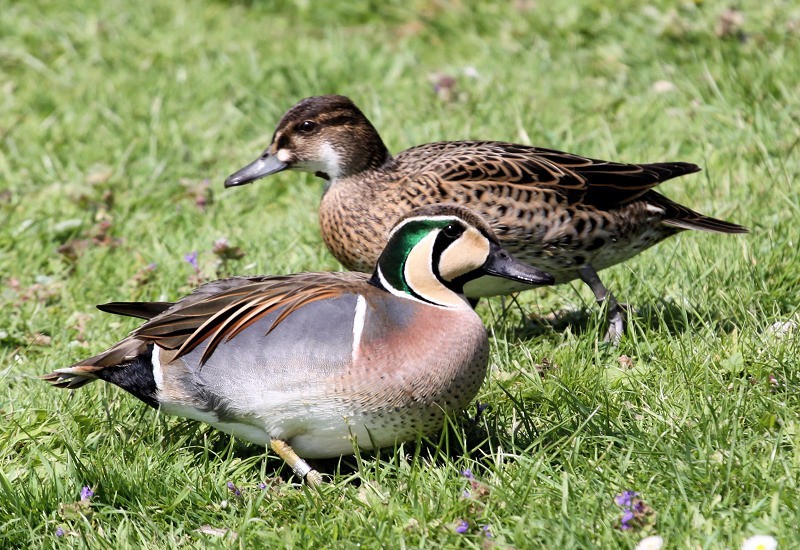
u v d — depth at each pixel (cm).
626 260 1074
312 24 1880
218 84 1605
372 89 1535
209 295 826
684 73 1494
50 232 1261
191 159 1449
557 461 786
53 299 1139
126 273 1178
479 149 1065
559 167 1015
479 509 721
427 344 776
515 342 992
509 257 810
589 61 1583
